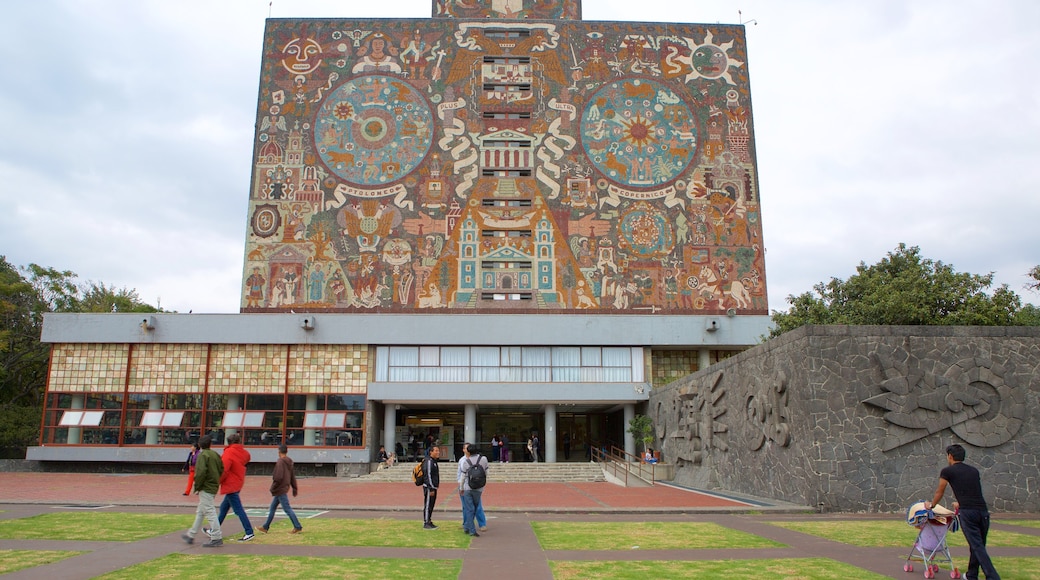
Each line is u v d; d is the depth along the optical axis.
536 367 45.78
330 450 43.34
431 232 49.59
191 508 21.81
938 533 12.18
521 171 51.12
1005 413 22.56
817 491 21.94
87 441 43.44
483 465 16.84
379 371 45.06
